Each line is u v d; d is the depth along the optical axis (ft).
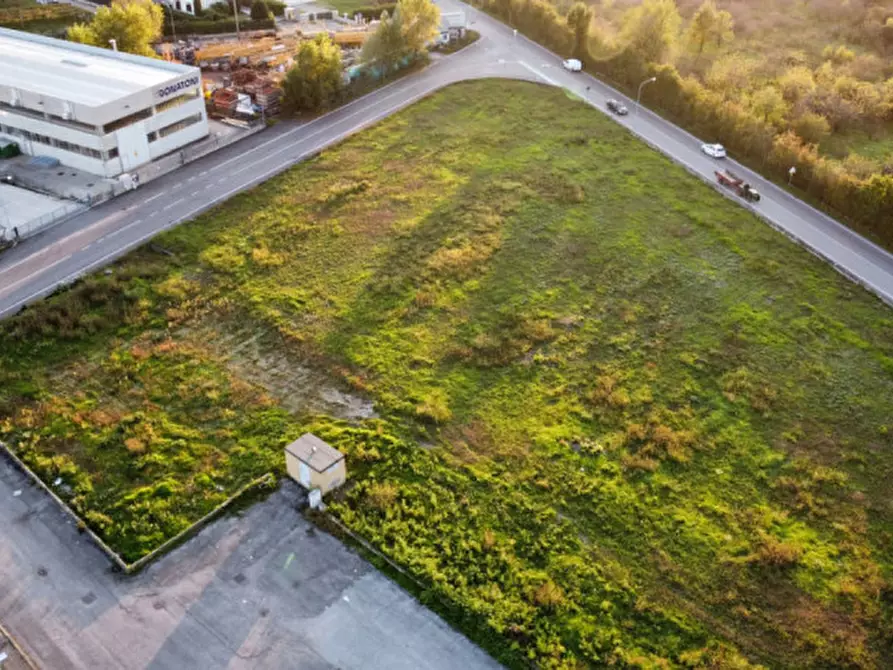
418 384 137.39
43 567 102.47
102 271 161.17
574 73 289.12
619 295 162.81
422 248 175.52
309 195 195.93
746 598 102.17
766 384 139.44
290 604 98.63
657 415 132.05
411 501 113.39
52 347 140.87
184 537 106.93
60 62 228.43
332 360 142.00
